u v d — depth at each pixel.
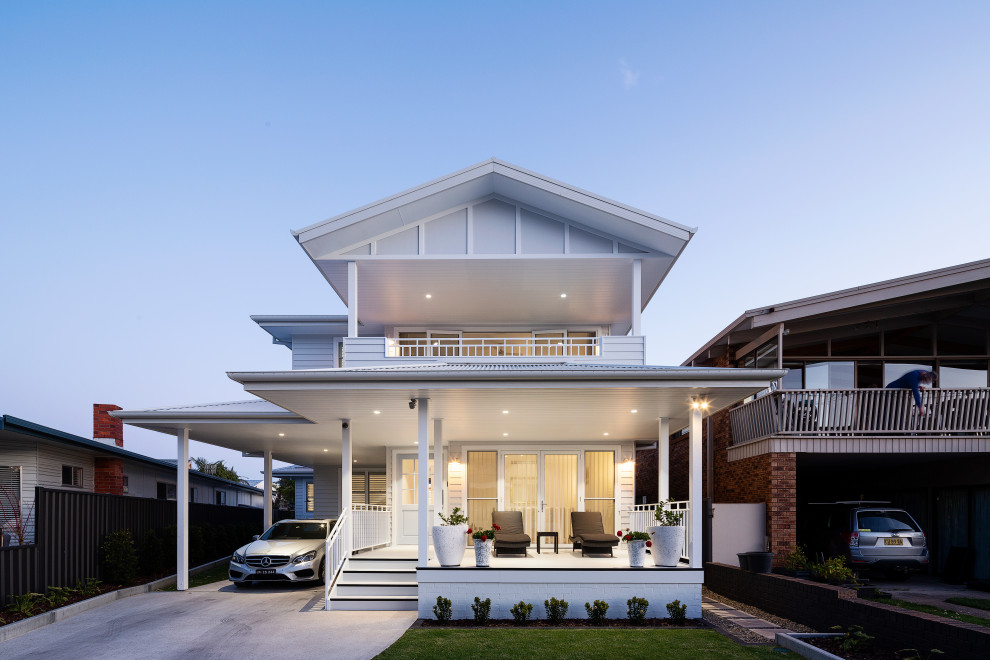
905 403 14.67
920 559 13.84
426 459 11.16
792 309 15.05
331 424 14.12
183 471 14.66
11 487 15.18
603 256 15.95
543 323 20.39
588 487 16.45
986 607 11.38
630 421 13.58
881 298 14.70
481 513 16.33
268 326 20.91
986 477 14.47
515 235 16.16
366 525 15.00
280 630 10.09
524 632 9.69
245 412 13.84
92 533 13.91
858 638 8.48
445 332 20.31
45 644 9.33
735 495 16.86
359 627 10.30
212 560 20.16
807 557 15.34
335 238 15.72
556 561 12.74
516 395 10.83
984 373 16.33
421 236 16.12
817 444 14.37
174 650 8.89
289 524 16.38
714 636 9.39
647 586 10.95
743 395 10.75
